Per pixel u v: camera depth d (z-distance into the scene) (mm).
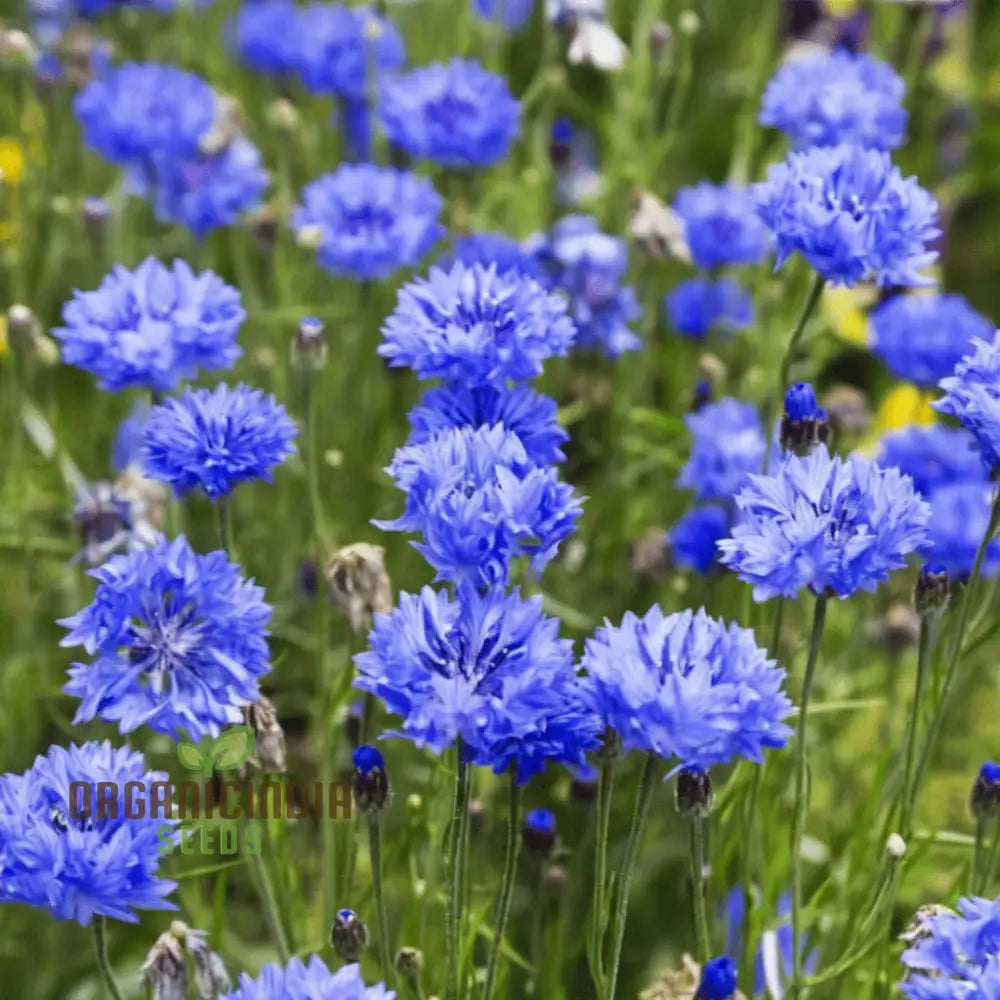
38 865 897
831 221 978
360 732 998
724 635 900
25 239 1211
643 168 1223
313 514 1046
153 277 1022
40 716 1134
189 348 1012
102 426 1197
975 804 972
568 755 907
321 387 1197
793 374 1194
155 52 1471
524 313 974
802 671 1097
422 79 1157
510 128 1153
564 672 900
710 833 1020
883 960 993
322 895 1045
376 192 1117
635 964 1083
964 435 1113
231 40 1437
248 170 1179
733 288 1216
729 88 1505
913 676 1159
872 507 922
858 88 1107
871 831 1044
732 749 896
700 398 1146
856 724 1170
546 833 1004
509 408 966
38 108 1302
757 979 1026
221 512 967
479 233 1175
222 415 961
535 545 928
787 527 917
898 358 1148
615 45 1207
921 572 967
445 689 893
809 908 1002
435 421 964
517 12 1379
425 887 1006
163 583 924
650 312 1190
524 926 1069
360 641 1002
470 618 905
